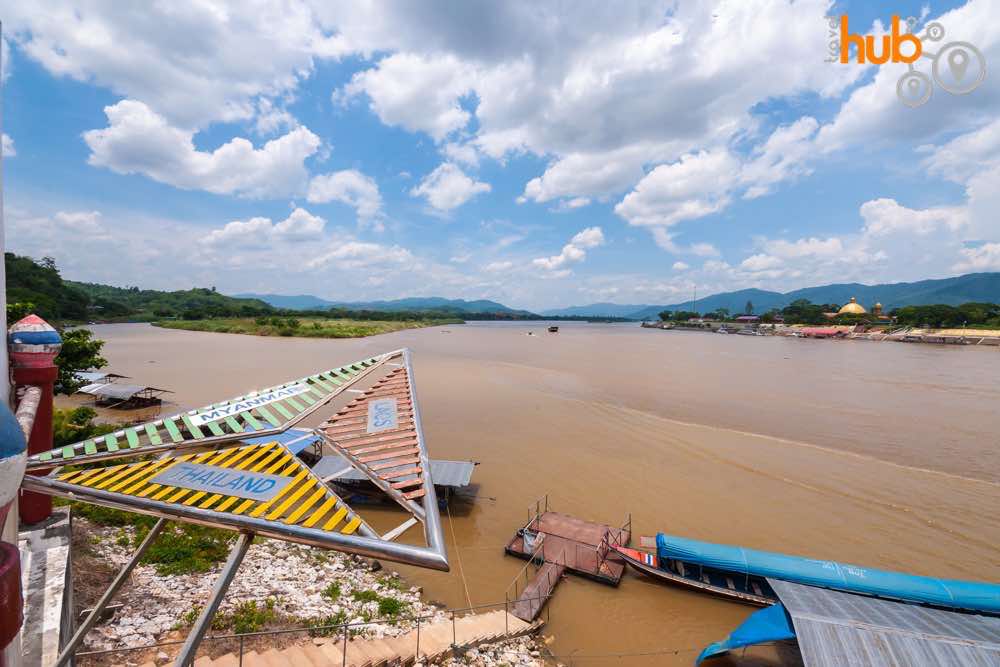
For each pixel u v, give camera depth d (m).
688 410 43.78
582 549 20.47
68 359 29.31
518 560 20.38
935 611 14.73
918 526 22.91
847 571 16.84
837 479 28.17
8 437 2.30
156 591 14.05
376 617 15.20
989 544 21.36
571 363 76.19
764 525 23.09
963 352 95.56
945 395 49.47
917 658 12.20
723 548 18.11
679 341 133.50
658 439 35.50
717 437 35.84
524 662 14.39
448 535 22.31
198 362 71.69
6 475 2.26
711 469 29.78
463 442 34.94
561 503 25.42
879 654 12.34
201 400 46.31
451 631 14.68
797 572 16.95
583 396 49.62
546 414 42.53
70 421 27.36
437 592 18.19
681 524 23.25
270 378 57.00
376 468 6.15
